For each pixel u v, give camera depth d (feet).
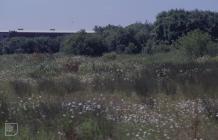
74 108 39.32
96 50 177.27
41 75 82.99
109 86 60.54
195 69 76.74
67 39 183.83
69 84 62.03
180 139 32.48
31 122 36.11
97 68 90.58
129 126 35.14
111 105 43.57
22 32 252.21
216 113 40.09
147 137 32.60
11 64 115.14
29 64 110.93
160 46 185.26
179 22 206.28
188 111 41.50
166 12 212.02
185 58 122.01
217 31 211.41
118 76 70.90
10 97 50.96
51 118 36.52
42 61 117.60
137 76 70.13
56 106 40.24
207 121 37.70
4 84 64.28
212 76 64.95
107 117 37.04
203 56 121.49
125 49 190.60
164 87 58.18
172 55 133.69
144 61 112.16
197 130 33.94
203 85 58.44
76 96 52.85
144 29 218.59
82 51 173.78
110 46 188.14
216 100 46.39
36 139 32.35
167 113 41.39
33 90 59.06
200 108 41.96
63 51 186.50
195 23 207.72
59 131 33.22
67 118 35.81
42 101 44.21
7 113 38.58
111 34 195.00
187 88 57.41
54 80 66.85
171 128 34.71
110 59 125.90
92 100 46.47
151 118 38.29
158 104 46.80
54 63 101.71
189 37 132.05
